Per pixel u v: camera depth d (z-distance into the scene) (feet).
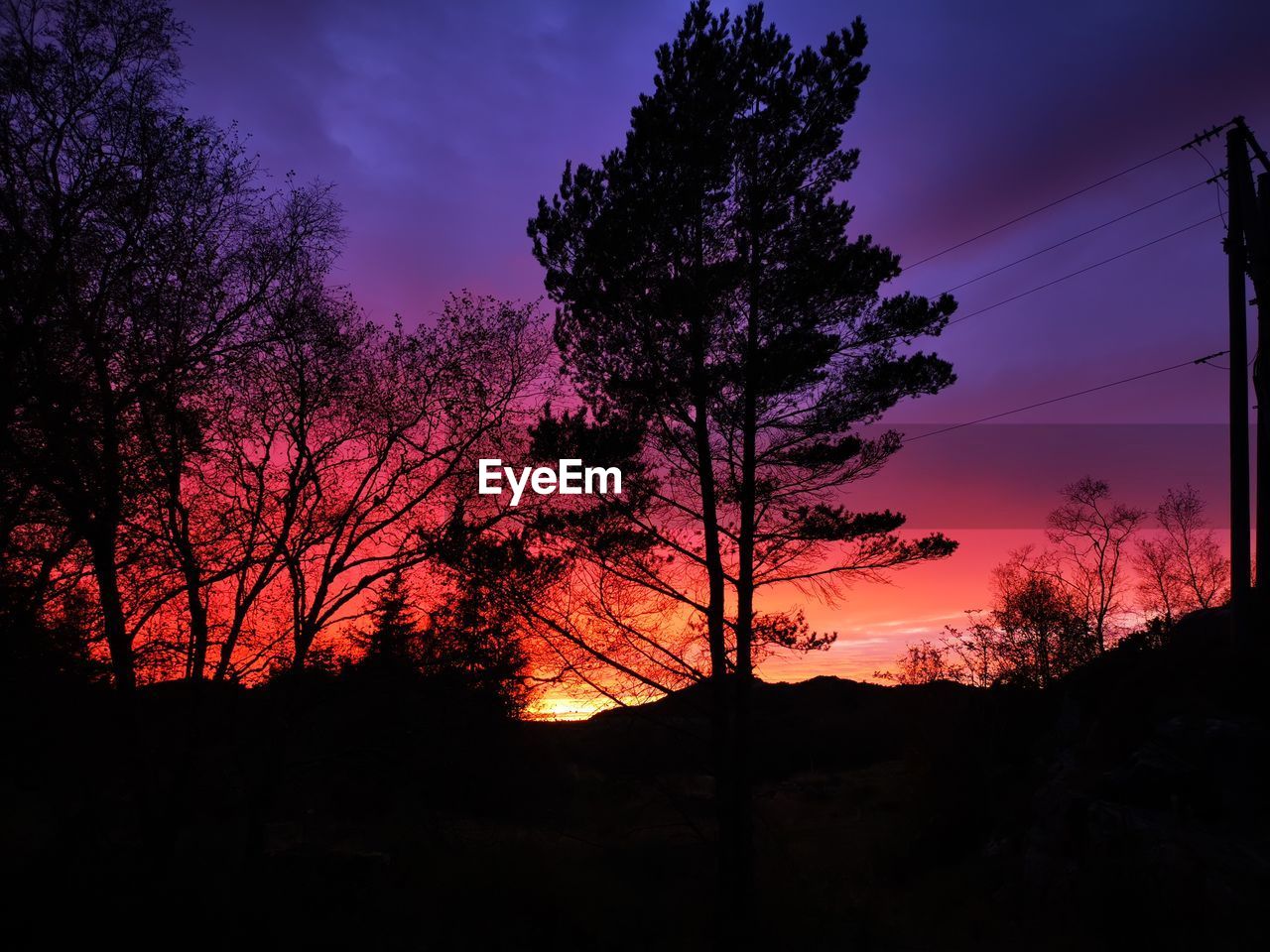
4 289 42.55
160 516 49.21
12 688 42.52
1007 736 74.18
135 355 46.52
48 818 54.49
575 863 61.00
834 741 138.92
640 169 53.26
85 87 45.57
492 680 54.49
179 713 50.70
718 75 52.85
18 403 43.04
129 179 45.88
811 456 51.78
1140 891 38.17
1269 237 58.44
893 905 52.29
